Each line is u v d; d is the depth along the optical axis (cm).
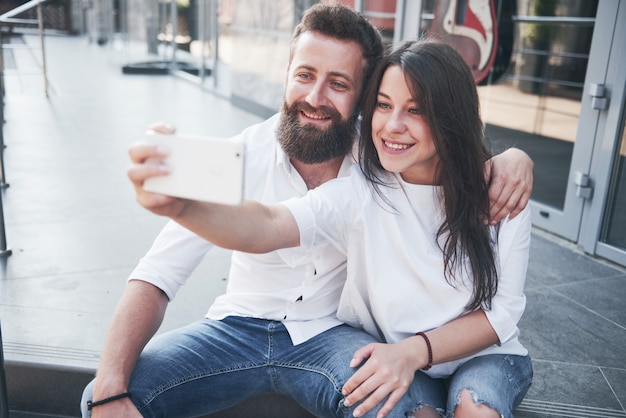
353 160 155
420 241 136
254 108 627
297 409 170
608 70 284
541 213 333
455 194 132
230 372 143
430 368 136
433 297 137
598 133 292
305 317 148
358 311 144
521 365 139
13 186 350
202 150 90
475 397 125
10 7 1352
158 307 141
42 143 455
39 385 179
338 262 147
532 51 350
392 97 129
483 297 133
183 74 869
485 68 358
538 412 173
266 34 587
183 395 140
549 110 340
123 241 280
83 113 583
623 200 288
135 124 545
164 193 92
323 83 142
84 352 185
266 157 153
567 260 292
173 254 143
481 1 354
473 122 130
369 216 136
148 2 1000
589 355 207
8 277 236
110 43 1222
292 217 125
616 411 176
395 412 128
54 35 1442
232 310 152
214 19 738
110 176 380
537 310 238
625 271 281
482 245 133
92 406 125
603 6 284
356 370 132
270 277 148
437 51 127
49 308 212
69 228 292
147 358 139
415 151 131
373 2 411
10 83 742
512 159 142
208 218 106
